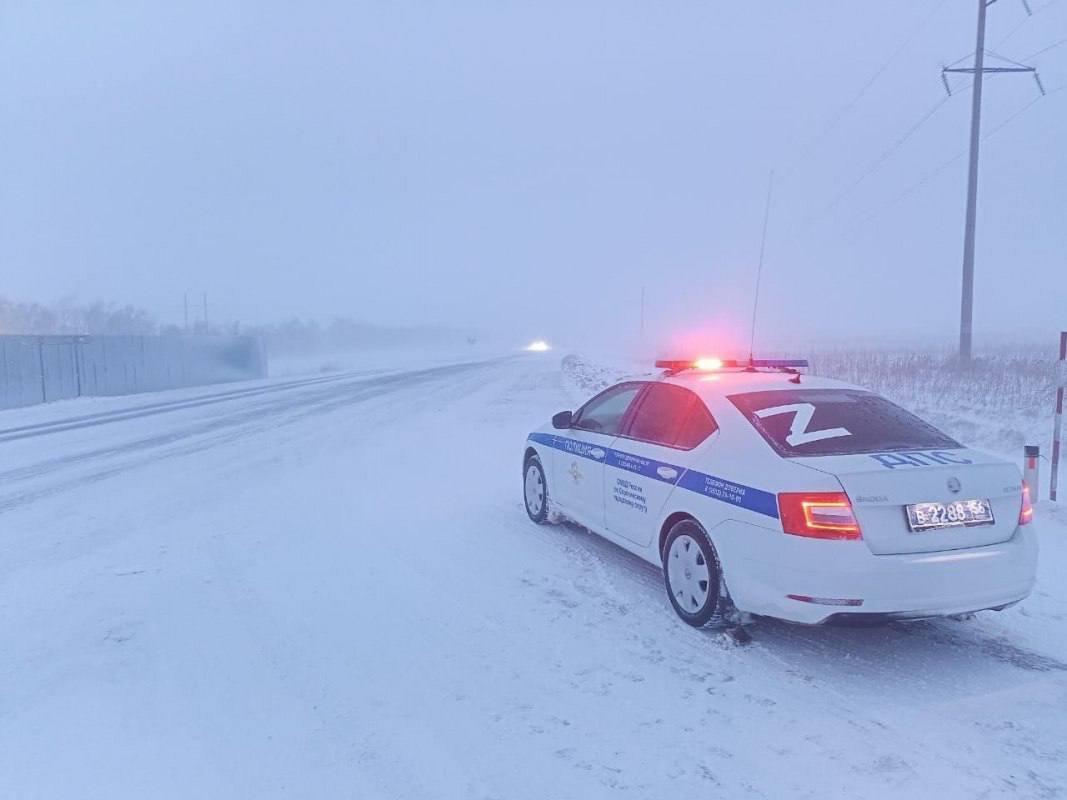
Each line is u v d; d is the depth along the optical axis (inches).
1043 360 818.8
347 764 146.8
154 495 388.5
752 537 185.0
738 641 199.3
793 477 180.5
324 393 1059.9
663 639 201.5
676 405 233.6
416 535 301.7
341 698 172.2
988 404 594.2
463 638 203.3
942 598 173.5
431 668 186.4
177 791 138.6
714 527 197.0
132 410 880.9
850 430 201.5
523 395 923.4
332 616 219.6
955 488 179.6
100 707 169.0
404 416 734.5
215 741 155.1
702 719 162.1
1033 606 224.2
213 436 620.4
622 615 217.5
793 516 176.1
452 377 1365.7
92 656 195.0
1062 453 442.3
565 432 290.0
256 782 141.2
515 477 413.1
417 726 160.2
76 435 652.1
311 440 580.4
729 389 222.5
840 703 168.6
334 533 307.1
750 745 152.3
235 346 1531.7
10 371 943.0
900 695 172.1
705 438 213.2
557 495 293.1
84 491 402.3
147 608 227.6
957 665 187.0
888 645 198.5
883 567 169.9
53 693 175.6
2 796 137.3
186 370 1363.2
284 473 442.9
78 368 1074.1
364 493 382.3
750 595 186.7
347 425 673.0
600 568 257.4
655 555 225.1
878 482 175.0
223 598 235.1
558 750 150.9
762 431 199.8
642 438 240.7
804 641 200.8
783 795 136.3
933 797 135.0
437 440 562.9
